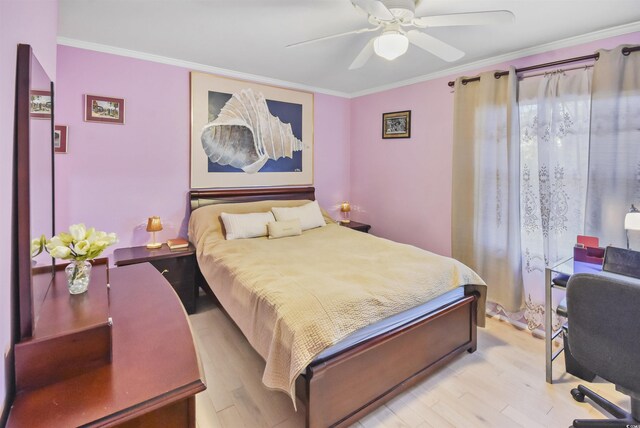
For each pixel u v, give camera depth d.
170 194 3.21
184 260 2.93
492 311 3.00
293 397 1.45
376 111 4.13
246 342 2.51
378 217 4.18
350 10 2.10
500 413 1.80
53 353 0.88
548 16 2.11
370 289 1.87
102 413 0.77
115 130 2.88
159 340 1.05
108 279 1.43
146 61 2.98
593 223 2.27
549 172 2.54
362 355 1.71
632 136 2.13
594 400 1.81
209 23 2.30
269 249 2.75
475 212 2.98
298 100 3.98
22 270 0.89
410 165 3.75
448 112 3.34
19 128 0.93
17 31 0.95
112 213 2.92
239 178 3.61
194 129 3.28
